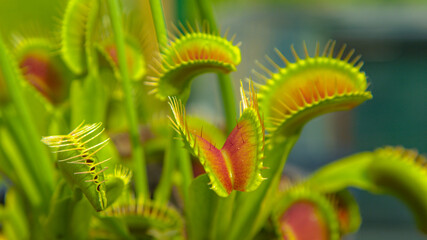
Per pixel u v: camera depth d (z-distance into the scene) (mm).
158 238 239
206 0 239
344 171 261
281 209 251
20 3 407
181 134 191
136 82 285
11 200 269
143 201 240
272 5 982
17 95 242
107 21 258
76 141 191
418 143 1001
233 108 245
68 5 246
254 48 875
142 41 272
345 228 269
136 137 245
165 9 385
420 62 984
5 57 240
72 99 250
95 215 223
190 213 224
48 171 249
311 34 934
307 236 250
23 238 267
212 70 208
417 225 250
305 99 219
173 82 216
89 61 250
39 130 278
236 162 196
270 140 222
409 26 945
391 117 1002
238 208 229
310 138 976
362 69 1000
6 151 258
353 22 943
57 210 216
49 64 275
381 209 821
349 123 998
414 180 244
